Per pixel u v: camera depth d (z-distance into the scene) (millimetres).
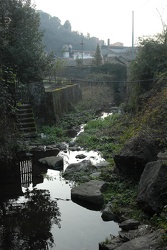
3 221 5914
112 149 10477
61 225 5695
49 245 5020
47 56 16891
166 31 14422
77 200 6746
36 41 15258
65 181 8078
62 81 25141
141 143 6820
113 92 29781
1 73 9320
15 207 6562
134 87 14602
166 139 6988
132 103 14625
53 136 12734
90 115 19266
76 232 5430
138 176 6887
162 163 5516
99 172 8195
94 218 5938
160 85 11875
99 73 33156
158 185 5297
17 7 13953
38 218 6020
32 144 11578
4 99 9086
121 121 14234
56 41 72500
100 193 6562
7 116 9734
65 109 19000
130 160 6809
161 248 3875
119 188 6949
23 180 8203
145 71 13859
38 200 6906
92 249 4863
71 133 14234
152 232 4559
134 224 5148
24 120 12805
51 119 14484
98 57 43312
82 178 7871
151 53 13820
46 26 71375
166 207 4926
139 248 3998
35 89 13938
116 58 45688
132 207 5926
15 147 10352
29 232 5480
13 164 9531
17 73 14156
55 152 10836
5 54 13172
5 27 11953
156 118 8367
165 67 13391
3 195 7211
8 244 5086
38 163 9641
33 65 14734
